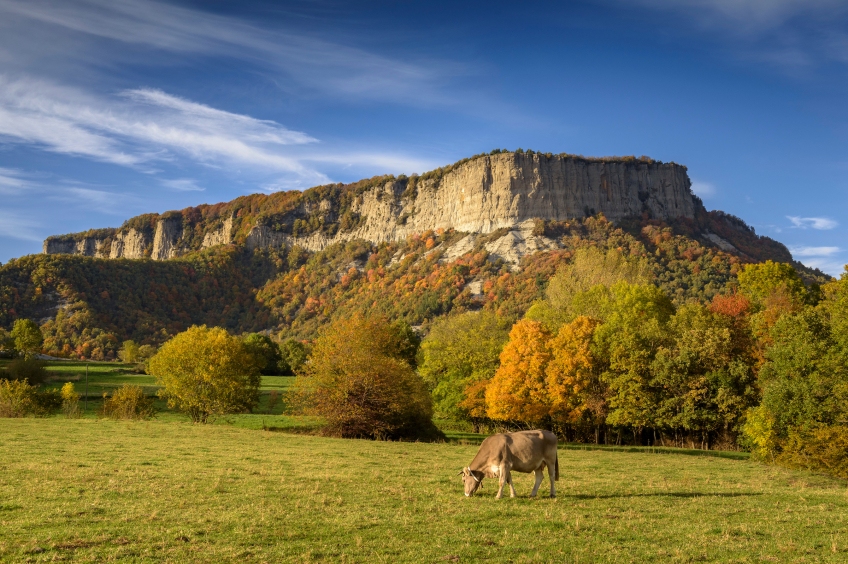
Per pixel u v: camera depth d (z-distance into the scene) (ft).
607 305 219.61
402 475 71.92
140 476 65.00
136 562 35.81
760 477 85.61
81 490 56.44
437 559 37.14
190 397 182.50
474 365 226.38
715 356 162.71
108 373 350.23
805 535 44.34
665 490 65.05
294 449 98.27
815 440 102.06
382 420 144.87
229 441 107.24
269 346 418.92
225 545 39.45
